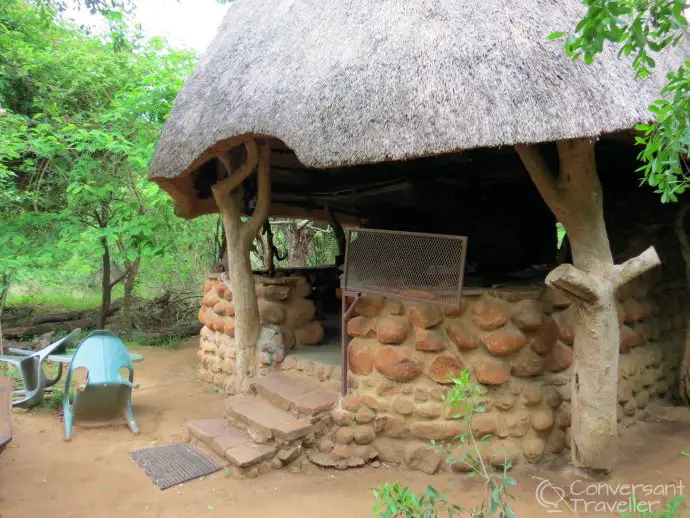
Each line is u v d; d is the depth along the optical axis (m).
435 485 3.36
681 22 1.74
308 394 4.12
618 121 2.69
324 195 6.50
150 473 3.59
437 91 2.98
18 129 7.42
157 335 8.52
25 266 7.06
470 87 2.92
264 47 4.50
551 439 3.63
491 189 5.98
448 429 3.56
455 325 3.65
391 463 3.70
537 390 3.62
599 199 3.25
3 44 7.95
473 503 3.08
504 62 2.96
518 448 3.55
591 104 2.73
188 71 8.31
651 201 4.77
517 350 3.60
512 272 5.25
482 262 5.84
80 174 7.67
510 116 2.77
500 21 3.13
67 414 4.35
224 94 4.33
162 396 5.54
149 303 9.87
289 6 4.77
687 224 4.62
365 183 6.03
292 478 3.54
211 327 6.02
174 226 8.45
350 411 3.83
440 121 2.87
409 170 5.58
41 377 4.97
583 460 3.29
